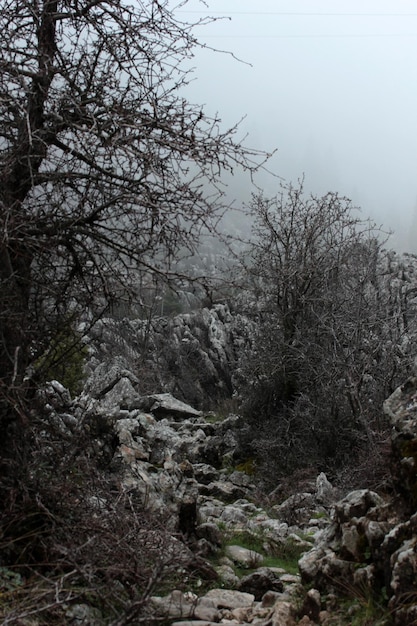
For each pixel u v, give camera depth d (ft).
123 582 17.22
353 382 43.01
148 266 18.40
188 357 75.05
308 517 32.55
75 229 18.61
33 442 19.33
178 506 25.43
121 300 19.13
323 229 52.65
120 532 18.38
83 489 19.85
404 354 45.37
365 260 53.11
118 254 18.84
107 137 18.42
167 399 57.21
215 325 77.71
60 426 22.07
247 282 52.19
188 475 28.09
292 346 48.85
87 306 19.57
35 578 16.76
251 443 46.34
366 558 17.71
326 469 43.04
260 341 51.75
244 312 55.57
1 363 18.13
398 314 48.39
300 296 50.75
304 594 18.22
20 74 18.37
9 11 18.84
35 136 17.30
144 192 18.15
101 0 19.07
